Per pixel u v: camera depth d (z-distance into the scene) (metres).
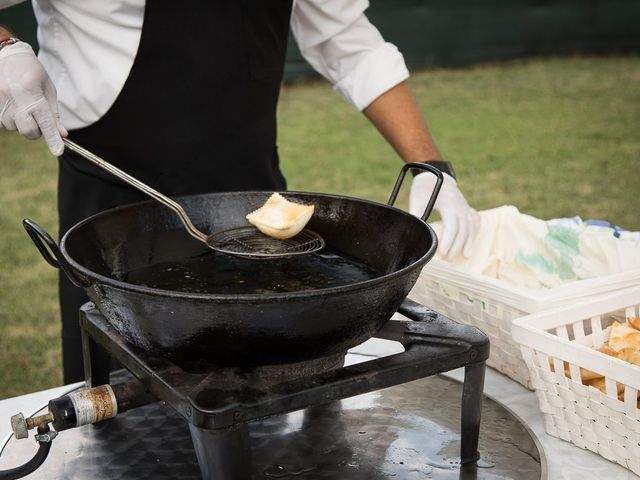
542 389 1.26
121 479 1.16
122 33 1.64
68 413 1.11
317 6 1.91
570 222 1.83
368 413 1.33
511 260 1.83
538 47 10.09
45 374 3.44
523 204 5.43
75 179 1.80
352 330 1.03
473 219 1.75
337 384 1.04
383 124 1.94
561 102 8.14
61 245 1.10
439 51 9.62
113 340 1.18
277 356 1.03
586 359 1.17
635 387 1.11
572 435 1.25
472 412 1.17
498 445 1.23
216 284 1.25
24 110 1.41
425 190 1.77
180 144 1.74
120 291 0.98
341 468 1.17
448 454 1.21
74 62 1.67
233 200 1.44
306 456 1.20
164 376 1.05
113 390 1.14
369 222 1.34
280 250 1.32
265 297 0.94
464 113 7.82
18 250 4.79
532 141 6.91
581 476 1.18
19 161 6.53
